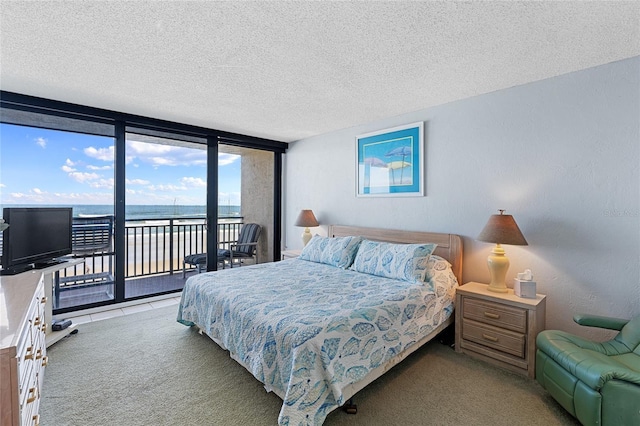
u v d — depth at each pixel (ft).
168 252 16.89
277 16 5.43
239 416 5.78
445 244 10.05
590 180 7.55
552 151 8.13
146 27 5.79
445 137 10.31
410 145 11.21
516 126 8.74
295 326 5.67
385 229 11.78
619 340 6.47
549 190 8.19
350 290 7.94
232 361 7.79
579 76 7.70
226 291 7.94
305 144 15.81
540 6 5.12
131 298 12.31
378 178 12.28
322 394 5.24
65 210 9.61
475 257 9.64
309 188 15.60
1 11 5.23
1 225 6.36
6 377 3.66
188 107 10.75
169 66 7.50
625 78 7.07
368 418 5.75
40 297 6.81
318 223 14.62
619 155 7.16
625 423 4.75
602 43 6.35
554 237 8.11
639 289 6.92
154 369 7.38
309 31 5.93
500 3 5.05
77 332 9.46
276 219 17.21
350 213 13.50
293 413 4.94
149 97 9.76
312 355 5.26
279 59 7.12
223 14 5.37
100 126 11.53
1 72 7.89
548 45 6.45
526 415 5.87
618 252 7.19
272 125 13.23
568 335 6.57
